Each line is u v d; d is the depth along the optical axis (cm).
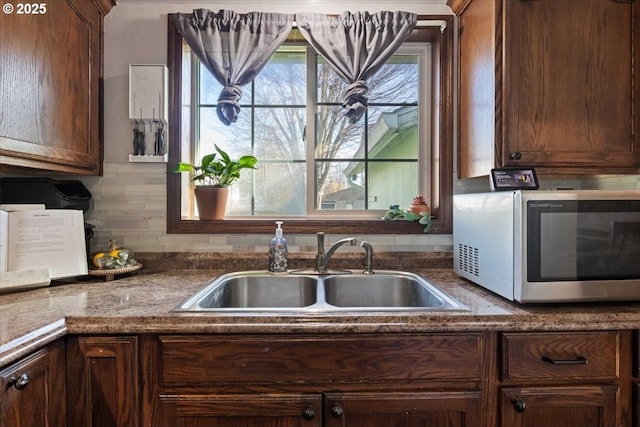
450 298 113
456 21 161
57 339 89
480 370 97
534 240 102
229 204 173
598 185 158
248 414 95
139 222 159
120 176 159
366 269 152
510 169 124
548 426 97
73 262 135
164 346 94
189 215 171
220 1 162
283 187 174
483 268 123
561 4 125
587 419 97
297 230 161
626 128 127
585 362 96
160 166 160
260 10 163
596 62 126
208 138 174
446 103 162
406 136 175
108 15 159
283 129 175
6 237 121
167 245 160
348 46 158
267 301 148
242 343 95
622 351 97
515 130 125
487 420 97
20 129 110
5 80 105
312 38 157
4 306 103
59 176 156
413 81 176
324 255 152
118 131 159
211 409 94
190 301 109
